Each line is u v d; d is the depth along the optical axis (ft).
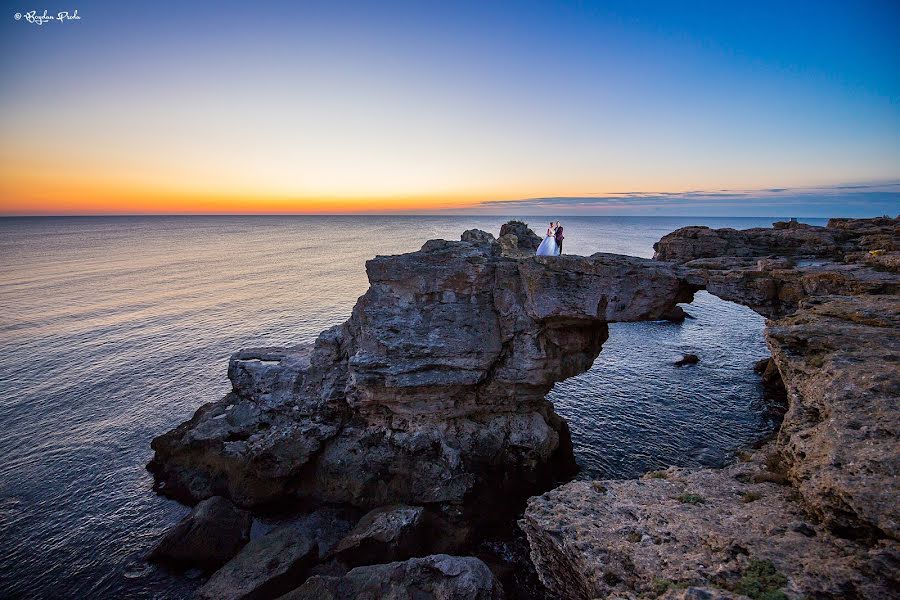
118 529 92.27
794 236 115.14
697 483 55.72
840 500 37.60
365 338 103.81
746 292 84.38
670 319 250.16
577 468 109.09
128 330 216.54
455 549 86.63
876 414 42.22
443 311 102.58
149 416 137.90
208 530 83.82
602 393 150.30
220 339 209.97
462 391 104.47
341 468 101.19
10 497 101.24
